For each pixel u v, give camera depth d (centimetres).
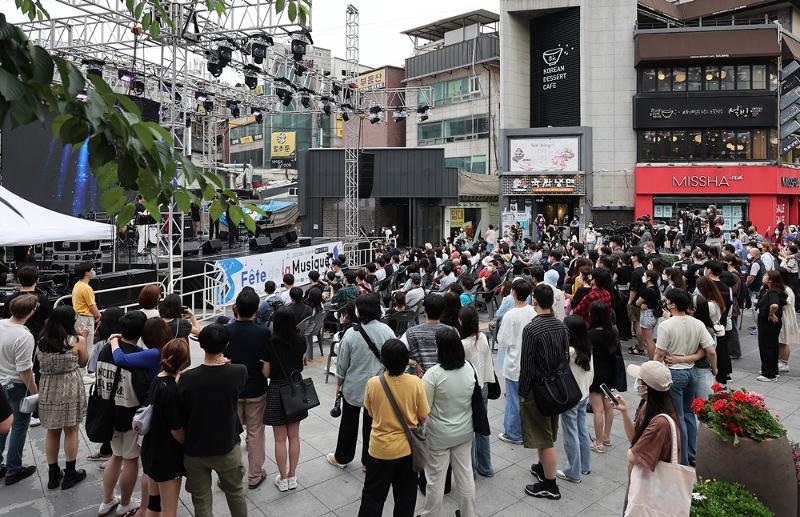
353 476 518
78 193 1756
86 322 834
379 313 511
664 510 323
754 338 1074
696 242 2048
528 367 459
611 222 3166
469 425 412
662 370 337
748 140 3002
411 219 3117
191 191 239
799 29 3316
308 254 1734
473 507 415
